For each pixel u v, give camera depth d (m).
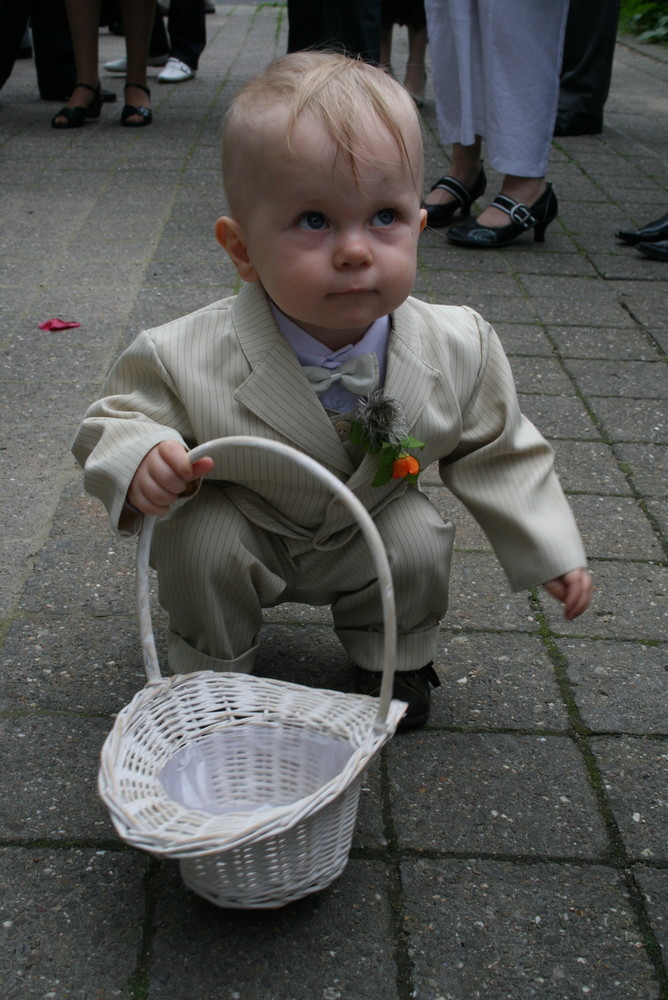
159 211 4.47
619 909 1.52
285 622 2.14
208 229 4.28
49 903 1.49
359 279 1.45
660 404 3.09
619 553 2.40
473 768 1.77
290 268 1.46
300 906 1.50
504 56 4.02
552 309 3.72
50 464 2.64
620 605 2.22
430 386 1.65
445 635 2.11
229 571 1.67
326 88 1.44
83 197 4.64
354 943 1.44
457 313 1.79
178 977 1.39
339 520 1.69
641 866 1.59
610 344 3.47
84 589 2.19
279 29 9.78
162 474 1.46
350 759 1.39
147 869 1.55
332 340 1.61
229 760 1.60
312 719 1.59
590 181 5.36
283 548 1.75
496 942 1.46
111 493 1.54
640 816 1.68
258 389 1.59
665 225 4.30
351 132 1.40
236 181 1.50
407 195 1.47
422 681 1.87
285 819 1.29
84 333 3.34
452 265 4.11
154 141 5.60
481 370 1.74
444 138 4.39
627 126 6.72
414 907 1.50
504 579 2.30
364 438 1.57
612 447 2.85
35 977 1.38
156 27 7.59
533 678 1.99
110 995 1.36
